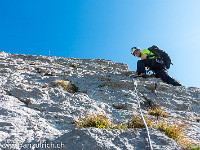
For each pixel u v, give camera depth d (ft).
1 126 10.38
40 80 19.77
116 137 9.43
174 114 16.58
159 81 24.48
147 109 17.20
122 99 18.16
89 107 15.07
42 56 36.42
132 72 30.07
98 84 21.67
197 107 19.36
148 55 25.77
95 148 8.29
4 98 14.25
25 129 10.46
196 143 10.90
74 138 8.96
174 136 11.07
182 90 22.90
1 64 23.06
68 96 17.01
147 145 8.92
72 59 39.83
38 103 14.47
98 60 40.29
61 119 12.60
